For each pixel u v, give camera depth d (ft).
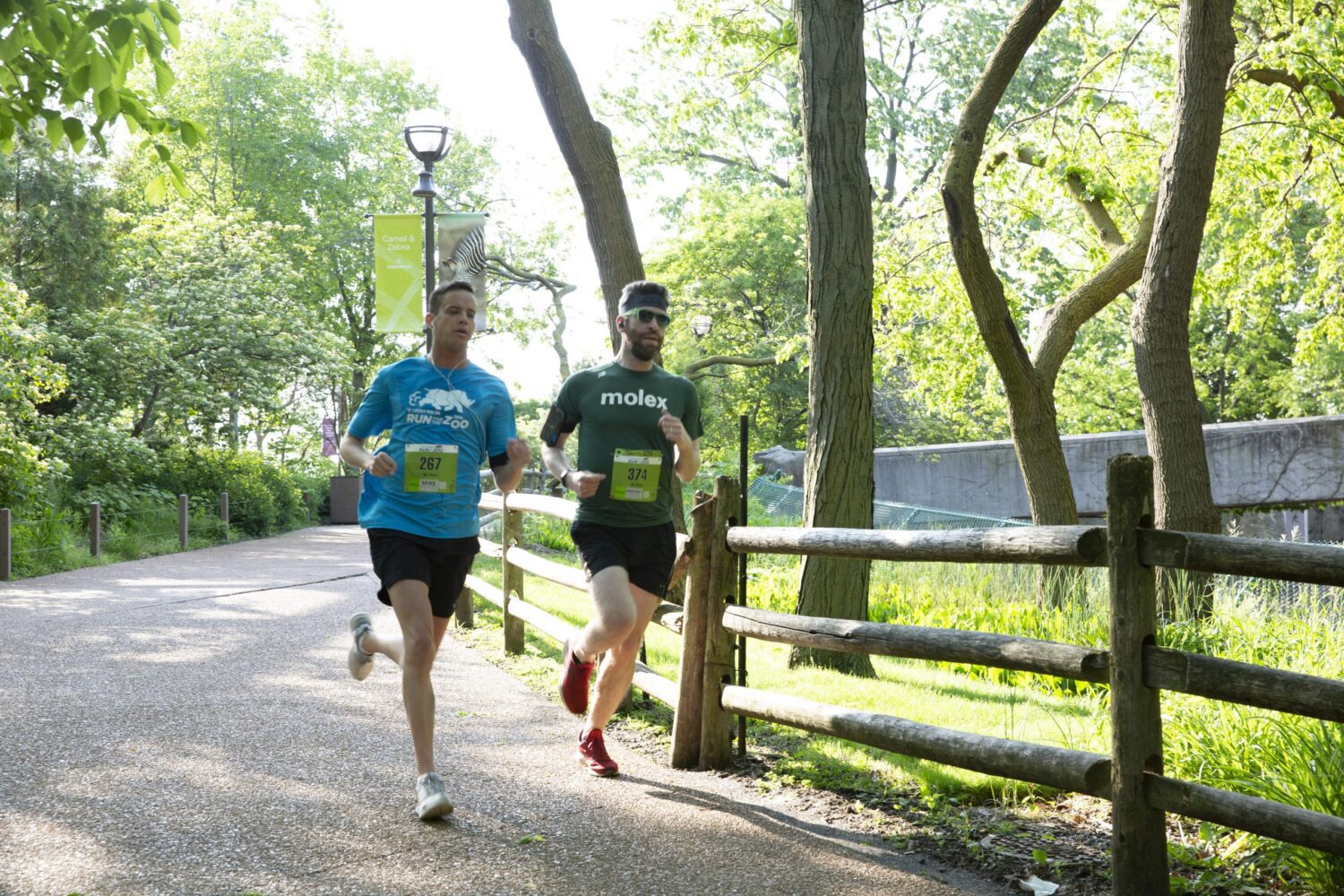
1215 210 55.16
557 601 35.99
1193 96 28.91
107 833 13.32
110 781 15.44
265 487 88.58
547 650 27.81
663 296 16.06
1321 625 23.38
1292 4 41.09
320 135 140.97
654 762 17.56
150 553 64.23
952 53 111.24
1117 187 47.39
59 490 67.62
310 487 112.68
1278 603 26.61
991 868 12.82
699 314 111.14
